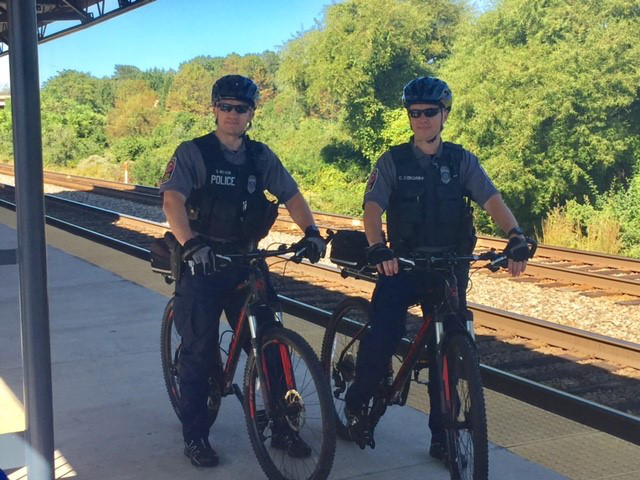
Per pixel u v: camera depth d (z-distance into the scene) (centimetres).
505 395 496
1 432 426
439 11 3406
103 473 375
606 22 2156
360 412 377
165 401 477
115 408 464
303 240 362
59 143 5200
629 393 566
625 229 1898
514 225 345
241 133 365
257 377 368
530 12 2228
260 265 379
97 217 1756
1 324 671
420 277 349
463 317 340
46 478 336
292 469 360
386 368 369
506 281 995
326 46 3238
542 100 2136
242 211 364
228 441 416
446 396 332
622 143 2153
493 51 2273
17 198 321
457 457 335
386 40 3173
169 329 445
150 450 403
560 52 2142
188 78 7000
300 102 3766
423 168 349
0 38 2331
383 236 345
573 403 506
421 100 342
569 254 1200
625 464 384
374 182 352
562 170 2175
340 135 3334
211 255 336
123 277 872
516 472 372
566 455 395
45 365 331
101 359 562
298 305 813
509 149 2189
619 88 2117
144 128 6312
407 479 366
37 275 325
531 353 661
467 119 2312
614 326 791
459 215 352
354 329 410
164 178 359
